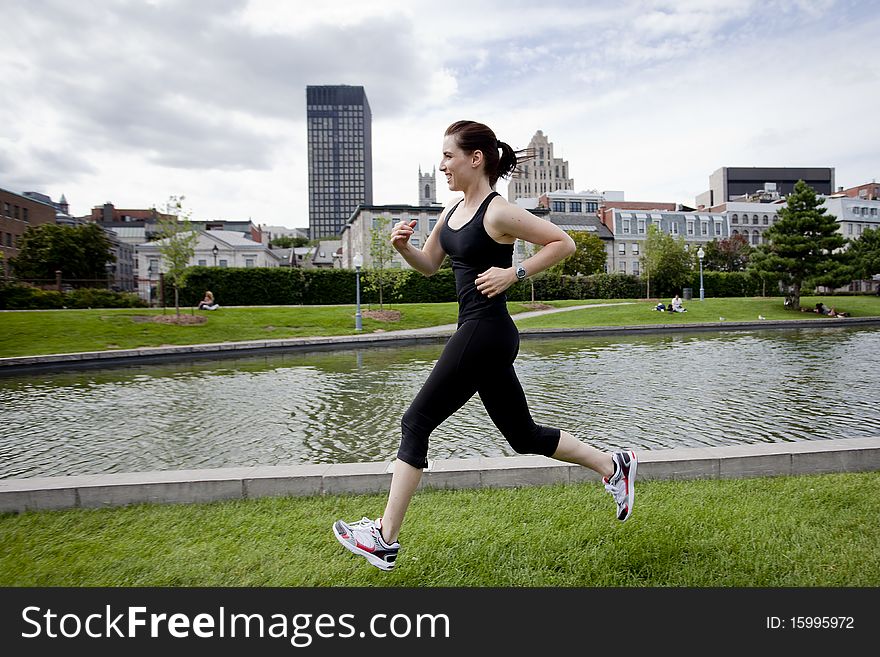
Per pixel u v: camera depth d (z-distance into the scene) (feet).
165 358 51.78
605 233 230.48
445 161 6.92
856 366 37.65
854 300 113.80
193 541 8.79
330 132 607.37
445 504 10.16
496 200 6.57
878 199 287.89
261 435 20.95
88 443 20.10
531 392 28.78
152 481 10.82
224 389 32.37
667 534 8.46
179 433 21.39
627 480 7.86
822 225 99.60
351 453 18.56
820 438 19.26
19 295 86.84
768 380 32.01
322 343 61.00
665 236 142.72
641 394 27.96
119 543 8.78
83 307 92.84
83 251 151.94
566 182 396.98
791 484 10.91
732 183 416.26
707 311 95.91
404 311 88.33
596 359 44.32
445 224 7.20
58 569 7.96
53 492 10.52
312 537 8.84
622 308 99.71
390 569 7.03
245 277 104.99
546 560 7.79
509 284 6.34
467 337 6.71
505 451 18.02
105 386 34.60
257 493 11.00
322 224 607.37
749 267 109.19
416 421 6.90
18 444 20.03
